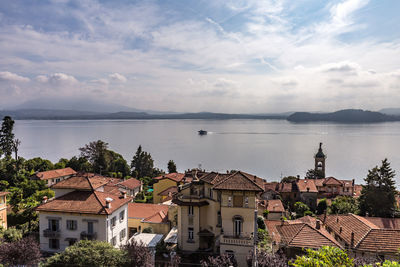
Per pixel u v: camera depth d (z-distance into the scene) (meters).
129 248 30.31
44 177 89.88
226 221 38.19
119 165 118.12
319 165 118.44
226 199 38.25
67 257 27.73
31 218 49.94
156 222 49.06
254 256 23.61
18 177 82.88
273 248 36.00
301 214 71.50
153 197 79.62
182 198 42.97
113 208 37.38
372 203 61.38
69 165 112.81
